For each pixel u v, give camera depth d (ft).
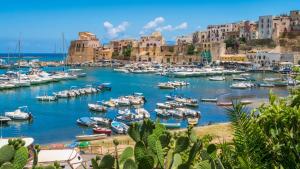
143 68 652.48
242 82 474.08
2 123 235.81
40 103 323.16
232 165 22.03
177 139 18.06
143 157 15.84
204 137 27.55
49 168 15.16
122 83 487.20
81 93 367.66
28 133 214.69
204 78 546.67
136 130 18.10
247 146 22.08
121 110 272.31
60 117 261.65
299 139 22.22
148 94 387.34
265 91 400.26
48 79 460.14
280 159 22.11
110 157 16.72
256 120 23.52
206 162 16.38
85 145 153.79
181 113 260.42
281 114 23.08
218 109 299.38
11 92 386.11
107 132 203.62
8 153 13.48
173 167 17.46
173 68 642.22
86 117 241.55
